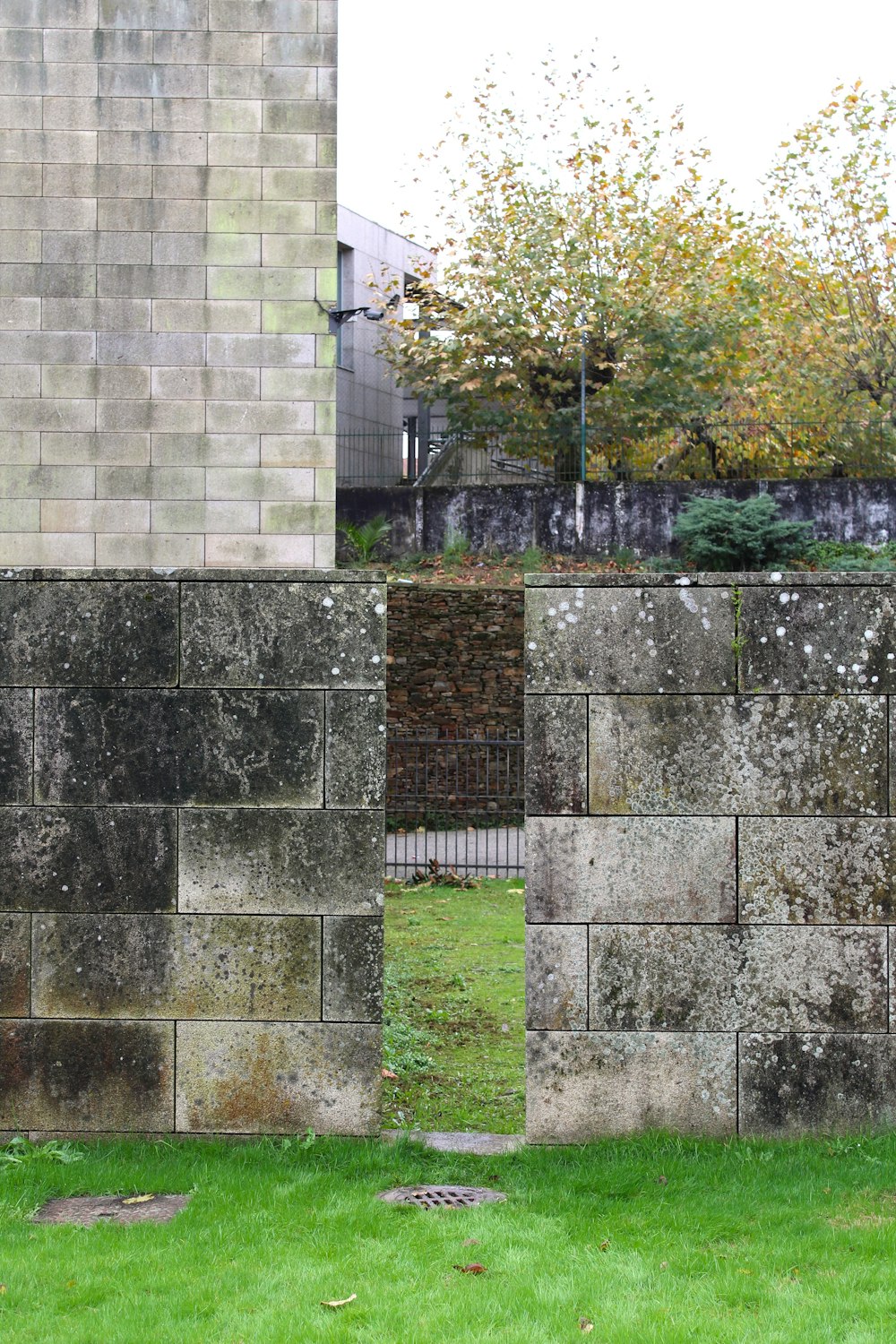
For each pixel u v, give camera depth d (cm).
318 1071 441
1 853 443
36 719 443
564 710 438
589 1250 367
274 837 439
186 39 938
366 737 439
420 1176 425
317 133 944
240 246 951
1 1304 334
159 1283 345
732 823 435
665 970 436
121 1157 429
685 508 1752
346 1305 334
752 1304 335
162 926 441
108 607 443
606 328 1908
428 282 1956
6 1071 443
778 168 2048
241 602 441
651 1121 437
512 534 1788
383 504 1817
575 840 437
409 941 936
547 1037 438
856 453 1966
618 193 2011
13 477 961
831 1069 434
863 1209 389
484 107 2023
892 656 435
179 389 958
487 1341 311
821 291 2020
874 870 434
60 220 948
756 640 436
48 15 938
